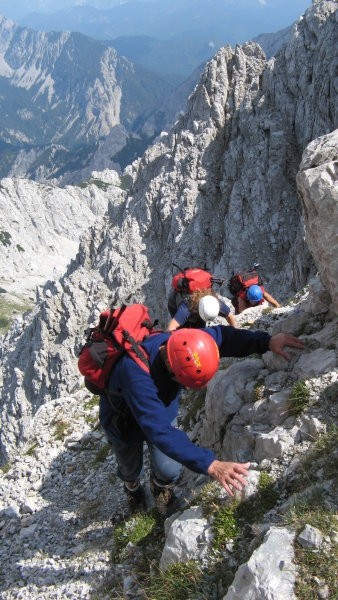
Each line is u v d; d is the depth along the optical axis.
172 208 91.94
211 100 89.75
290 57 76.19
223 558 6.04
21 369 102.88
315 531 5.18
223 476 5.36
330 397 7.08
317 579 4.90
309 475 6.20
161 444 5.48
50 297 99.75
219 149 89.50
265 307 13.52
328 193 7.38
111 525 8.99
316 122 71.81
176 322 8.57
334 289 7.65
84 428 12.92
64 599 7.78
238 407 8.45
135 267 93.88
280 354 7.56
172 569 6.27
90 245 102.94
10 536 10.22
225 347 7.04
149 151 101.75
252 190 78.81
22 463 12.34
